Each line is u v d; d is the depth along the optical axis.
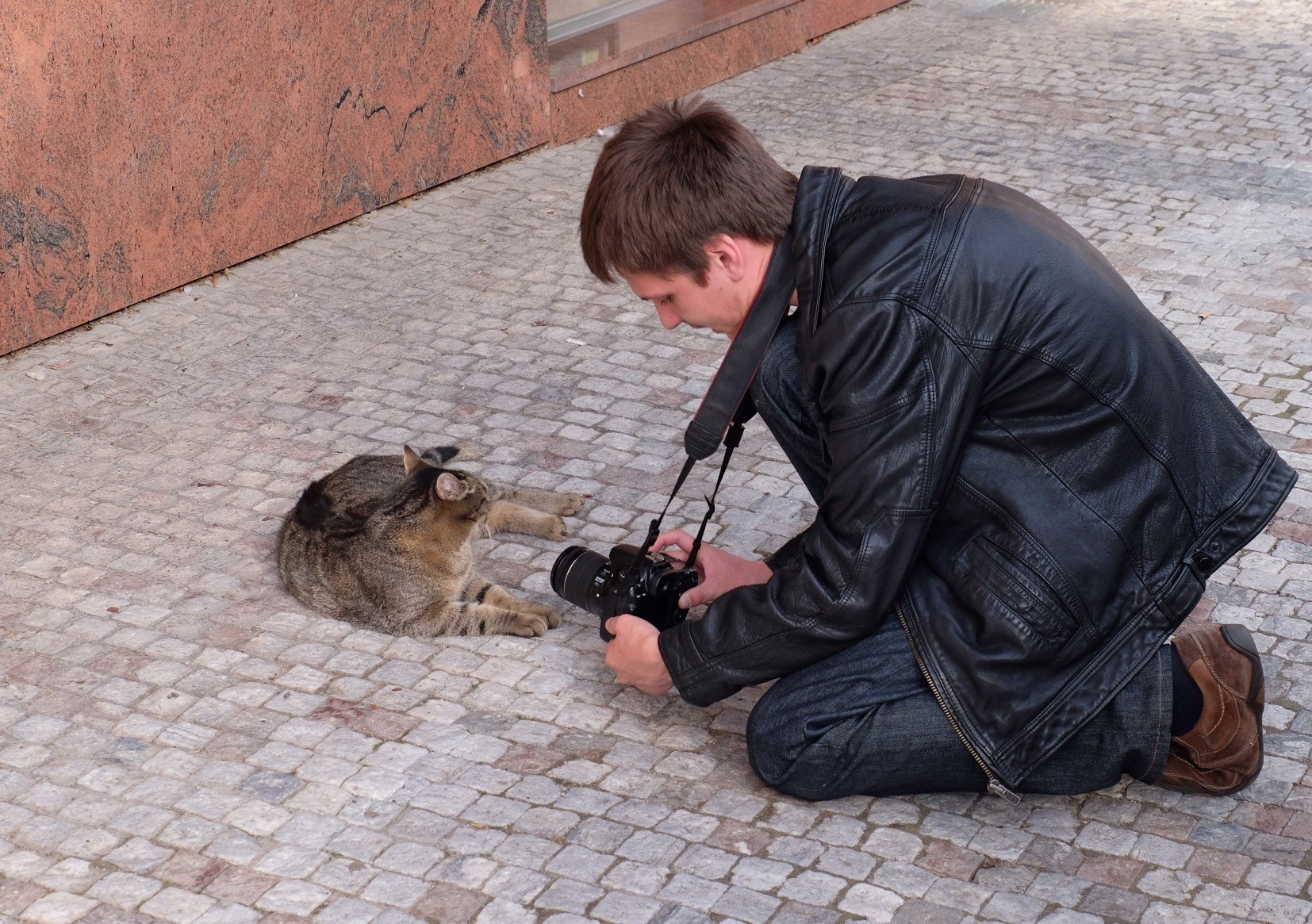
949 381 2.94
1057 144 8.09
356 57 6.88
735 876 3.18
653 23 9.07
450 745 3.63
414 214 7.29
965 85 9.16
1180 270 6.45
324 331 6.05
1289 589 4.24
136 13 5.84
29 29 5.50
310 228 6.96
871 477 2.98
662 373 5.72
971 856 3.24
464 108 7.61
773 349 3.36
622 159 3.08
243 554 4.50
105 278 6.08
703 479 4.94
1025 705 3.06
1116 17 10.67
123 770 3.53
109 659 3.96
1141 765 3.23
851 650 3.28
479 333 6.04
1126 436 3.03
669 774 3.53
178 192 6.27
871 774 3.29
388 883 3.16
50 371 5.66
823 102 8.85
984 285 2.94
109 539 4.56
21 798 3.42
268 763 3.56
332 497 4.45
